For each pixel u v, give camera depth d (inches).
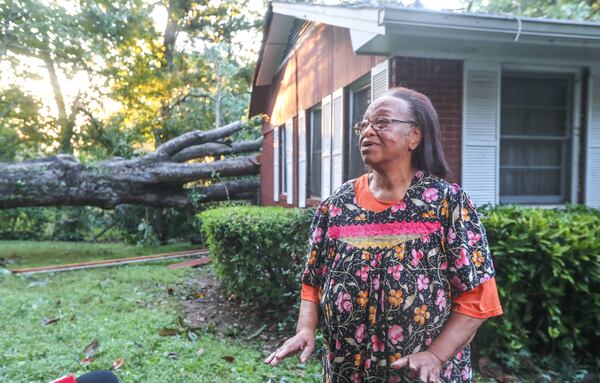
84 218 554.6
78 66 537.3
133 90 612.7
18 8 457.4
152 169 444.5
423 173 63.7
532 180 216.4
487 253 59.7
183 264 353.1
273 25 382.6
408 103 63.3
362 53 197.2
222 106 667.4
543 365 149.7
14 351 155.6
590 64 211.0
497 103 204.4
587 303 148.4
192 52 804.0
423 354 55.5
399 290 58.0
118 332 178.1
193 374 138.6
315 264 68.9
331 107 281.6
